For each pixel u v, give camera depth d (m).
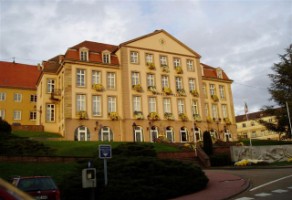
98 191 15.59
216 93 61.28
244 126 110.12
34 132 47.00
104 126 47.25
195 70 57.12
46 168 23.47
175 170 17.80
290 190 16.58
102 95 48.28
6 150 26.59
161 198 16.45
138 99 50.31
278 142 52.88
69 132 44.53
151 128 50.03
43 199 12.38
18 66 70.94
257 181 21.28
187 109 54.19
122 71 49.94
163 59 54.41
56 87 52.09
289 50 57.19
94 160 17.88
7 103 64.81
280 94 54.22
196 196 16.73
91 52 49.69
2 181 3.21
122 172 16.81
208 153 36.91
